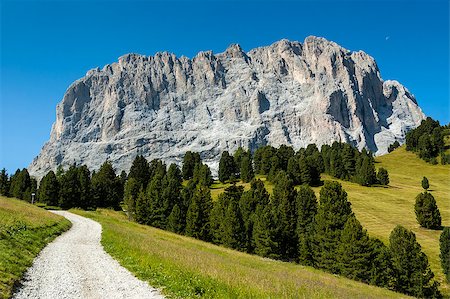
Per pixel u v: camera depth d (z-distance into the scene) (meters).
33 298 16.92
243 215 90.56
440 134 199.88
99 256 31.22
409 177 170.50
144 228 81.25
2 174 157.75
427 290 60.38
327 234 68.88
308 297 20.55
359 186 149.75
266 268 45.69
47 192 131.00
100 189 141.00
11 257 24.05
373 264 61.75
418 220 97.50
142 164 161.12
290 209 86.12
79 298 17.44
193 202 90.94
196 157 188.50
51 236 44.22
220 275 22.33
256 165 185.88
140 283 20.80
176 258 27.89
